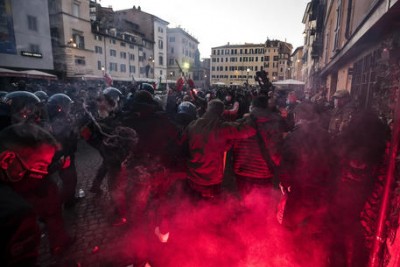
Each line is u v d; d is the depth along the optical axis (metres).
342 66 11.75
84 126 3.04
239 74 83.25
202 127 2.82
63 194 3.68
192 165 2.94
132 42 46.34
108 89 3.47
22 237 1.03
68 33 31.39
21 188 1.26
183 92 9.79
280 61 79.06
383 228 1.55
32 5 23.47
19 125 1.25
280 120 3.06
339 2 10.35
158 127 2.83
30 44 23.52
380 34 5.19
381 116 4.48
